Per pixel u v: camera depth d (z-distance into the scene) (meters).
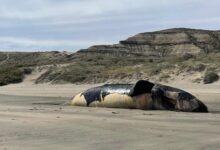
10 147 12.46
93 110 25.02
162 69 54.59
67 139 13.80
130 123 17.89
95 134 14.82
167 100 25.14
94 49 131.25
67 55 99.75
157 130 15.88
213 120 19.23
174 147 12.52
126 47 143.88
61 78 62.50
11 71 68.50
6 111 23.92
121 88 27.41
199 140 13.66
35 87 57.50
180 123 18.05
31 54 108.31
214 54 63.25
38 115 21.31
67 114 22.02
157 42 148.62
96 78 60.00
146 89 25.97
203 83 48.12
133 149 12.22
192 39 146.50
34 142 13.25
